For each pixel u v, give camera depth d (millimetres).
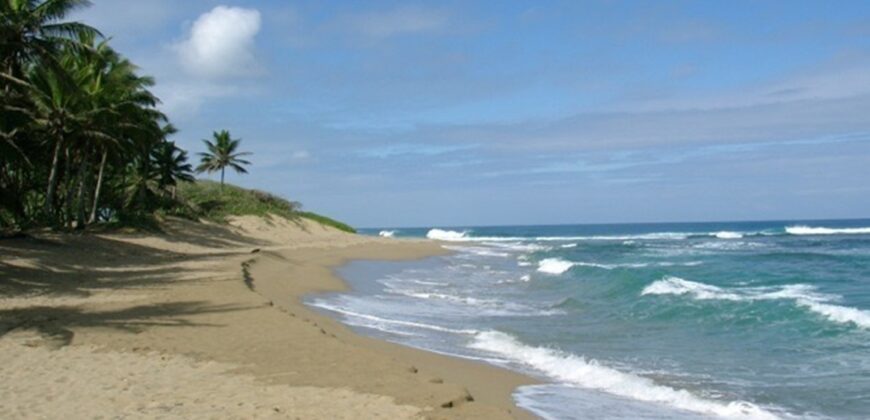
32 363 10078
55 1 23969
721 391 10297
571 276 28625
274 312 14789
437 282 28250
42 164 37875
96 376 9383
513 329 15797
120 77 36375
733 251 46781
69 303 16203
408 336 14492
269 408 7949
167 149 53031
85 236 33750
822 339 14234
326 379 9398
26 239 29203
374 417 7684
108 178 47344
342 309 18531
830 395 10008
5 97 25078
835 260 35906
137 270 24906
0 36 22625
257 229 57438
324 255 41094
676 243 63031
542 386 10383
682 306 18609
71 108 34000
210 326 13258
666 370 11750
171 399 8289
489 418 7777
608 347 13773
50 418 7422
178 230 45969
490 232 136000
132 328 13008
